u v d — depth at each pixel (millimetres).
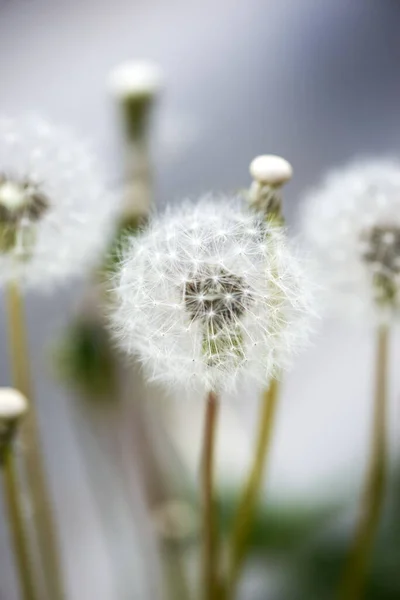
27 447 543
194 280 475
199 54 924
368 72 918
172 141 674
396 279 543
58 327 734
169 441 659
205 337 473
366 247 544
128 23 953
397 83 914
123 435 651
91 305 634
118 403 645
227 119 877
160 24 950
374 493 562
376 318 549
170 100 884
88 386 644
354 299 549
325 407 777
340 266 549
